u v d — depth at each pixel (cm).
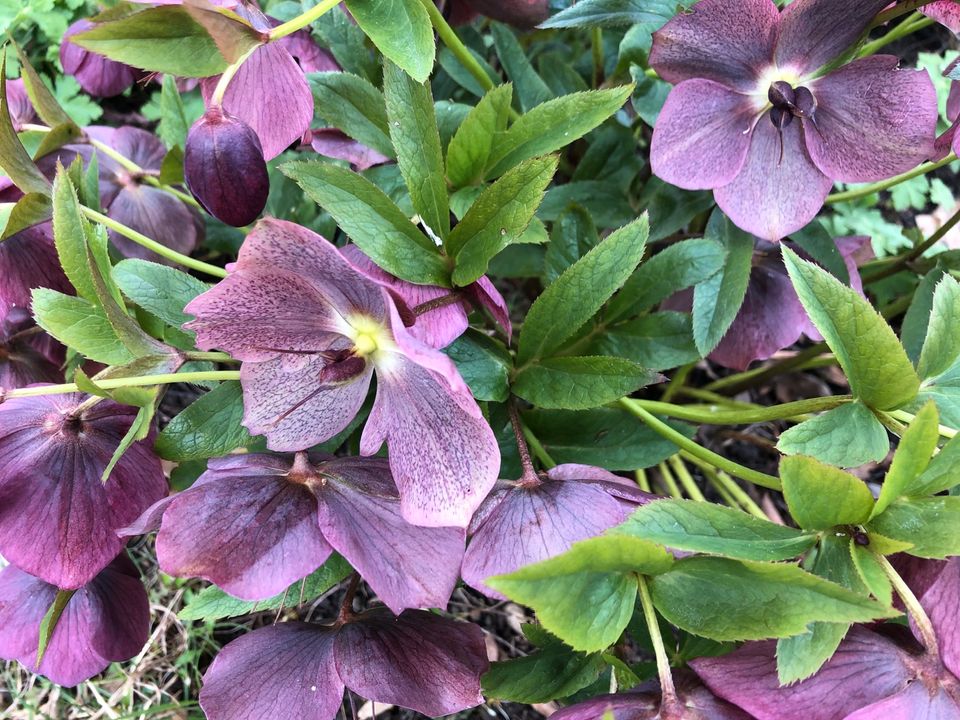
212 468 17
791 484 16
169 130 26
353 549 17
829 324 18
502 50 27
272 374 18
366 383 18
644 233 20
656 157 21
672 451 23
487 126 22
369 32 19
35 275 22
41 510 18
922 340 25
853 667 16
